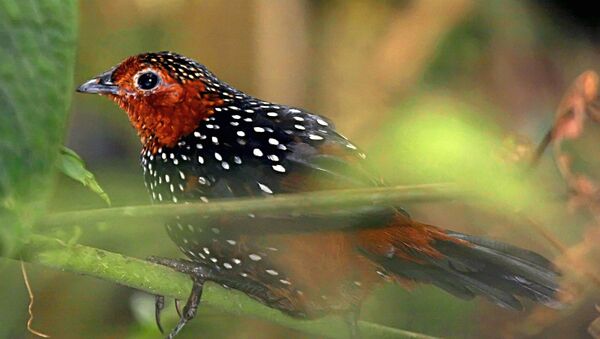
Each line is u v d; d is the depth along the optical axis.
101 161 3.42
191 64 3.22
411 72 3.39
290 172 3.19
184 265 3.19
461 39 3.42
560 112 3.11
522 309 3.20
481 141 3.08
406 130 3.08
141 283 3.17
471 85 3.42
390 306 3.37
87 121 3.43
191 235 3.19
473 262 3.19
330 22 3.41
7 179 2.42
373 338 3.21
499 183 3.08
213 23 3.40
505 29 3.44
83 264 3.14
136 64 3.22
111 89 3.22
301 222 3.18
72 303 3.34
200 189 3.20
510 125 3.42
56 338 3.34
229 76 3.40
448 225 3.31
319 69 3.40
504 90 3.43
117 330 3.35
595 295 3.17
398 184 3.15
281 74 3.40
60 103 2.48
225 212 3.05
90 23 3.41
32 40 2.48
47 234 3.12
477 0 3.43
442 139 3.07
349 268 3.19
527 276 3.19
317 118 3.21
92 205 3.25
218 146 3.20
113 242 3.26
